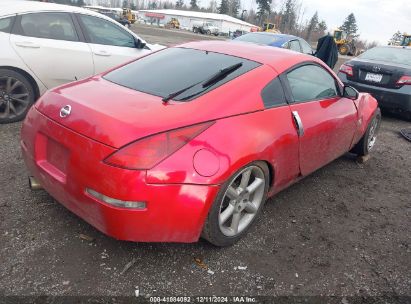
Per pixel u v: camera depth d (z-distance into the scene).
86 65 5.71
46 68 5.35
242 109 2.73
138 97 2.69
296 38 11.02
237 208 2.83
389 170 4.95
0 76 5.00
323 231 3.31
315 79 3.65
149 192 2.24
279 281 2.62
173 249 2.82
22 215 3.05
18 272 2.46
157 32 42.28
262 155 2.76
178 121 2.40
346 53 42.91
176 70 3.08
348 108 4.07
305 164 3.48
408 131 6.94
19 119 5.29
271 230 3.22
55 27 5.45
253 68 3.06
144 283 2.47
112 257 2.68
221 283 2.54
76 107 2.51
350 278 2.73
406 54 7.95
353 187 4.30
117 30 6.11
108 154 2.23
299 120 3.18
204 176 2.38
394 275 2.82
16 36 5.10
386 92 7.30
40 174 2.73
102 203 2.29
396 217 3.71
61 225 2.97
